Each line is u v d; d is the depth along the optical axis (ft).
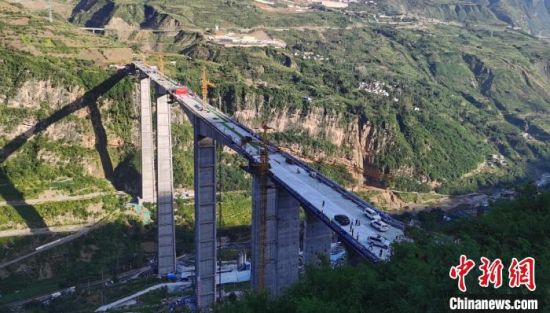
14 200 565.12
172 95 497.87
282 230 318.65
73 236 553.23
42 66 652.89
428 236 206.59
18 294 471.21
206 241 423.23
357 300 163.53
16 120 620.90
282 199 316.19
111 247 560.61
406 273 168.45
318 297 172.14
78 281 503.20
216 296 434.71
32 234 536.42
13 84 629.51
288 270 323.78
